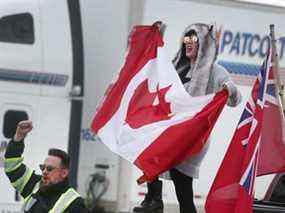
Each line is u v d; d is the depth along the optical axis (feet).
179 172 46.62
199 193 73.26
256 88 44.39
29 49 74.13
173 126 44.55
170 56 74.33
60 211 42.14
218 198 43.06
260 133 43.52
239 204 42.65
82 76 75.25
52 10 74.59
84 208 42.68
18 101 73.72
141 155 44.62
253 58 77.92
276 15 78.95
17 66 73.72
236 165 43.45
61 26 74.79
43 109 74.38
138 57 48.19
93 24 76.74
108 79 76.48
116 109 47.19
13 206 72.13
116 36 76.43
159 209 49.96
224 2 76.64
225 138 74.13
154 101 46.62
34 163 73.56
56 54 74.59
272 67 47.09
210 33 49.93
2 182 72.23
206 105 44.73
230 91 45.57
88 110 76.43
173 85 46.60
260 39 78.23
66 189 42.86
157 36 48.14
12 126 73.51
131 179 74.08
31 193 44.52
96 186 75.36
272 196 56.24
